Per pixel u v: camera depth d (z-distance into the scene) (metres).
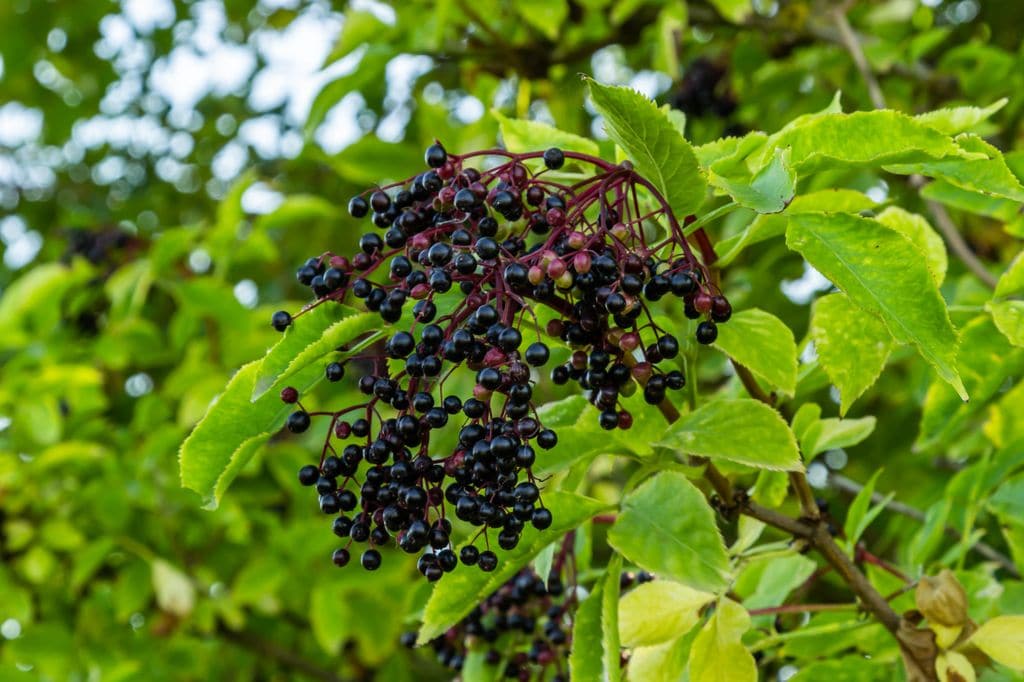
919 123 0.87
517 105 1.67
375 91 2.10
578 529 1.05
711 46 1.77
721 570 0.87
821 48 1.64
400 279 0.89
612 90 0.85
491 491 0.87
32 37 2.34
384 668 1.69
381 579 1.50
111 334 1.59
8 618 1.54
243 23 2.47
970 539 1.07
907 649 0.95
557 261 0.86
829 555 0.95
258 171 2.36
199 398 1.49
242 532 1.55
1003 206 1.02
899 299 0.85
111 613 1.60
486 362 0.86
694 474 0.92
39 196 2.59
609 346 0.88
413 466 0.87
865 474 1.59
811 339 1.00
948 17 2.03
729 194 0.86
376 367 0.89
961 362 1.03
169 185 2.51
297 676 1.78
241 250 1.59
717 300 0.88
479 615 1.05
